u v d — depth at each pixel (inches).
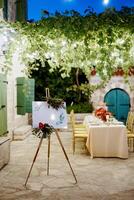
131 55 192.4
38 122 161.5
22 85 285.6
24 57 207.2
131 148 247.0
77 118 362.0
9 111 278.8
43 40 186.4
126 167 188.1
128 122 266.8
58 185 153.7
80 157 216.8
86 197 136.5
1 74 207.9
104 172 177.2
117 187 150.1
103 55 183.6
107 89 382.3
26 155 223.6
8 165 193.2
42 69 388.2
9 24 185.2
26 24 184.1
